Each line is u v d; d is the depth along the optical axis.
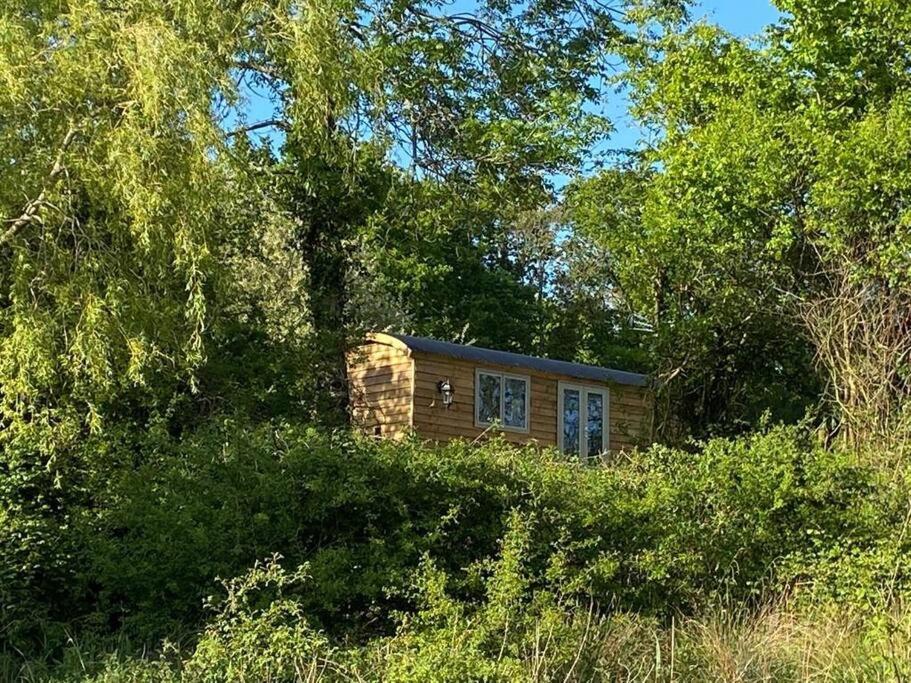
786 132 13.93
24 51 8.82
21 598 8.70
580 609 9.27
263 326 15.33
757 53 15.53
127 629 8.77
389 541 9.49
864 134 12.79
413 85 17.22
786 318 16.03
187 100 9.30
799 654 8.88
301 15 12.19
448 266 28.44
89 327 8.79
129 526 9.14
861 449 12.56
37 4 9.24
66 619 9.02
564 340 32.06
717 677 8.21
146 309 9.38
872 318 13.35
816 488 11.15
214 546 8.90
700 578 10.55
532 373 20.39
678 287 18.72
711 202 14.75
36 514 9.15
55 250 9.05
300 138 14.36
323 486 9.29
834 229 13.32
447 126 17.64
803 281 15.37
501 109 18.02
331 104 13.20
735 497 10.88
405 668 7.32
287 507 9.30
